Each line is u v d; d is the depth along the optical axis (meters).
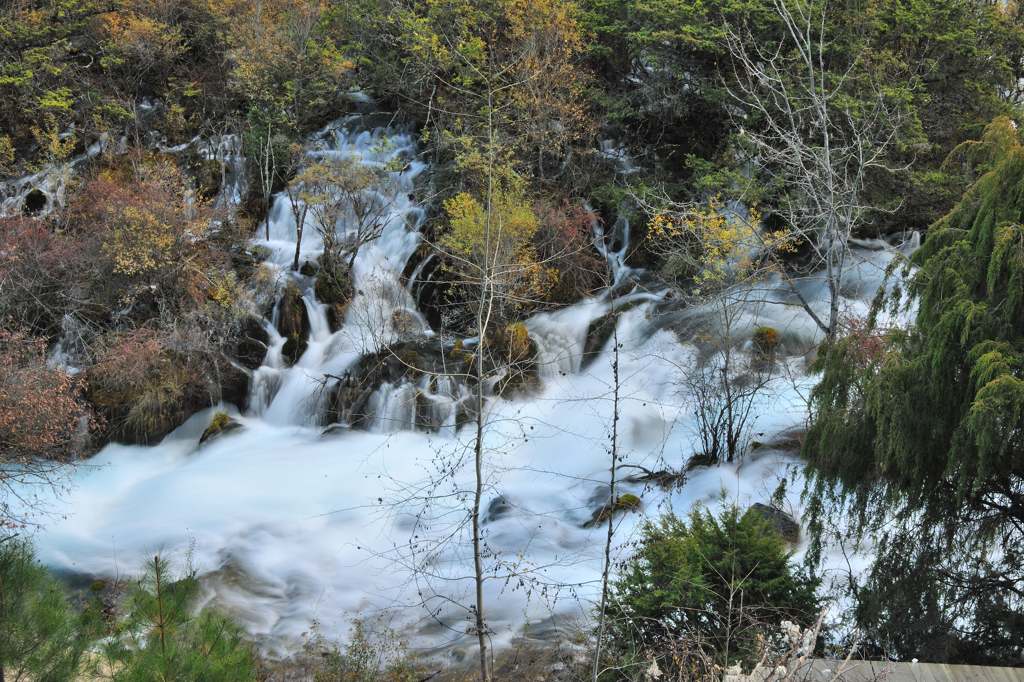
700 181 20.31
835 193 16.53
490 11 22.94
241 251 22.61
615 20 23.48
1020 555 10.77
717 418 16.75
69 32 26.94
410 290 22.05
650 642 8.85
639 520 14.20
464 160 19.91
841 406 11.16
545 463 16.95
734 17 21.80
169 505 15.96
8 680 7.13
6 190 23.59
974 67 22.23
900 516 10.81
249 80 24.25
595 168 22.97
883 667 7.57
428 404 18.30
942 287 10.32
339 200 22.03
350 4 25.05
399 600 12.98
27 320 20.03
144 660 7.12
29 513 15.36
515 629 11.98
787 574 9.06
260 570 13.90
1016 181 10.05
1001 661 9.82
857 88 20.47
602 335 20.19
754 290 20.53
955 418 10.02
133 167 23.53
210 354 19.66
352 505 15.82
